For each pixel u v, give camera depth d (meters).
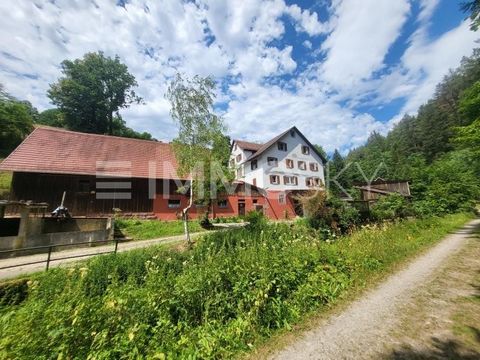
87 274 6.68
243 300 4.89
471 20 6.82
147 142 23.52
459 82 55.31
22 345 3.09
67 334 3.37
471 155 15.56
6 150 29.91
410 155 59.38
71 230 13.53
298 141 35.16
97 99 41.25
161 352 3.59
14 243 11.05
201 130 11.88
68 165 17.84
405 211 17.69
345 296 5.68
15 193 15.80
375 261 7.68
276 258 6.29
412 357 3.44
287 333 4.36
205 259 7.50
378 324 4.41
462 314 4.47
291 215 29.98
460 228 15.78
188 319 4.50
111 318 3.84
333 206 13.60
